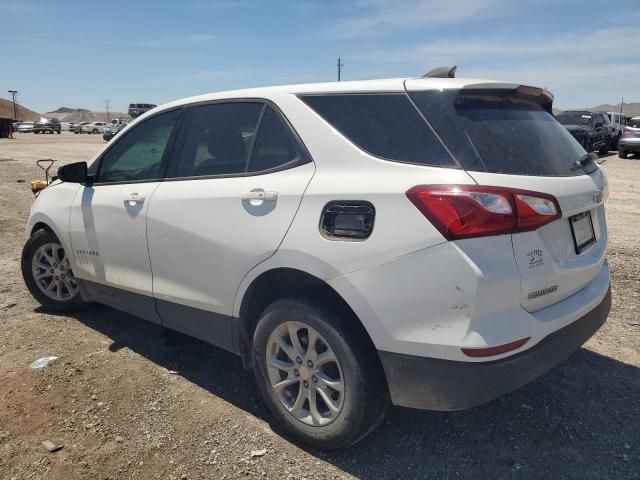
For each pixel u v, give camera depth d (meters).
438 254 2.41
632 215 9.58
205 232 3.27
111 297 4.20
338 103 2.94
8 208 10.79
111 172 4.17
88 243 4.22
